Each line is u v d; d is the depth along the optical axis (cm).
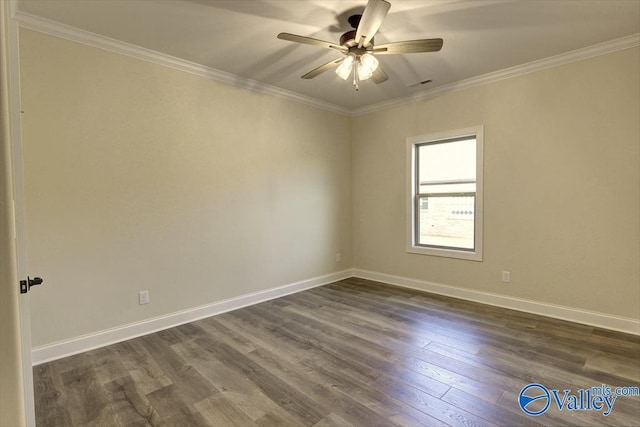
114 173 275
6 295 51
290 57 308
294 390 206
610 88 285
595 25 254
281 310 353
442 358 244
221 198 346
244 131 365
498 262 358
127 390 207
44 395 202
